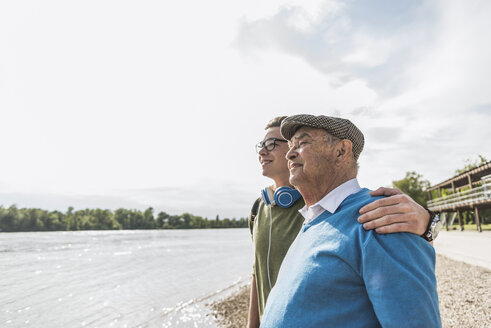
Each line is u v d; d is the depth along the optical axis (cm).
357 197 117
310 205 143
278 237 195
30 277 1734
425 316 82
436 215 105
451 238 1897
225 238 7631
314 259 107
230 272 1858
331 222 113
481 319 518
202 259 2642
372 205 103
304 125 134
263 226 209
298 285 107
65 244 5147
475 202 2084
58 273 1880
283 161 215
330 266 101
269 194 218
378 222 97
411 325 81
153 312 959
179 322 837
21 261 2578
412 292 85
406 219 97
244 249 3869
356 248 98
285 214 199
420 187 5022
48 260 2652
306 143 132
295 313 104
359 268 96
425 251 99
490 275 827
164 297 1177
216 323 809
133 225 18688
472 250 1266
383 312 85
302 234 131
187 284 1453
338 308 98
